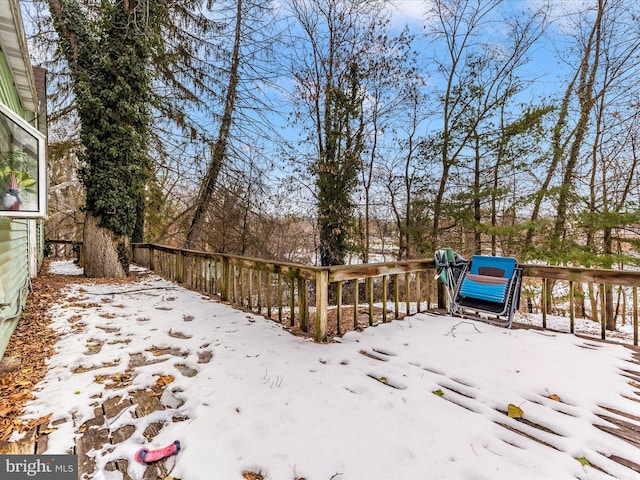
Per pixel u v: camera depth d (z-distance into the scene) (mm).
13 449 1755
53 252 15875
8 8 3119
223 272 5465
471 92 8383
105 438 1880
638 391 2400
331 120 9070
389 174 10227
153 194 12445
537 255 7609
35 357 2957
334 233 9016
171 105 10023
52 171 14133
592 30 8102
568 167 8398
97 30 7062
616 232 7719
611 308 7934
